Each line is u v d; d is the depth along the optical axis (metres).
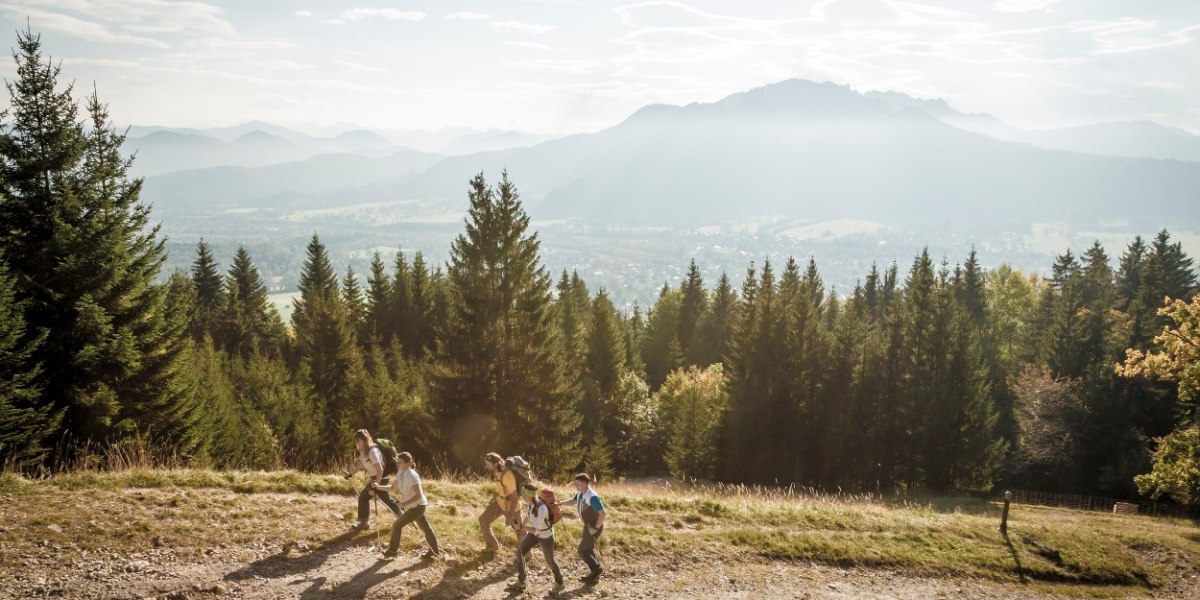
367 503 11.77
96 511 11.12
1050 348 55.31
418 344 68.38
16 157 19.55
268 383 44.69
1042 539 16.84
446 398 31.34
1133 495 42.09
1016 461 45.91
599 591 11.06
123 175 21.38
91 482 12.51
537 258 32.81
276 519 11.84
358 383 40.22
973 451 40.72
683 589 11.72
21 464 14.30
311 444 33.50
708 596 11.59
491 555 11.57
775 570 13.31
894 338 45.53
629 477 47.34
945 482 41.34
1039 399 46.53
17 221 19.73
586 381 50.25
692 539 14.08
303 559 10.55
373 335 62.47
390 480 11.59
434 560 11.04
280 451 30.66
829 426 45.00
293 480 14.02
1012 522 18.59
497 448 30.92
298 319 71.62
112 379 20.58
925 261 44.28
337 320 48.66
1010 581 14.62
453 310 32.38
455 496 15.02
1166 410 46.09
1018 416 47.25
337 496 13.78
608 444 47.84
